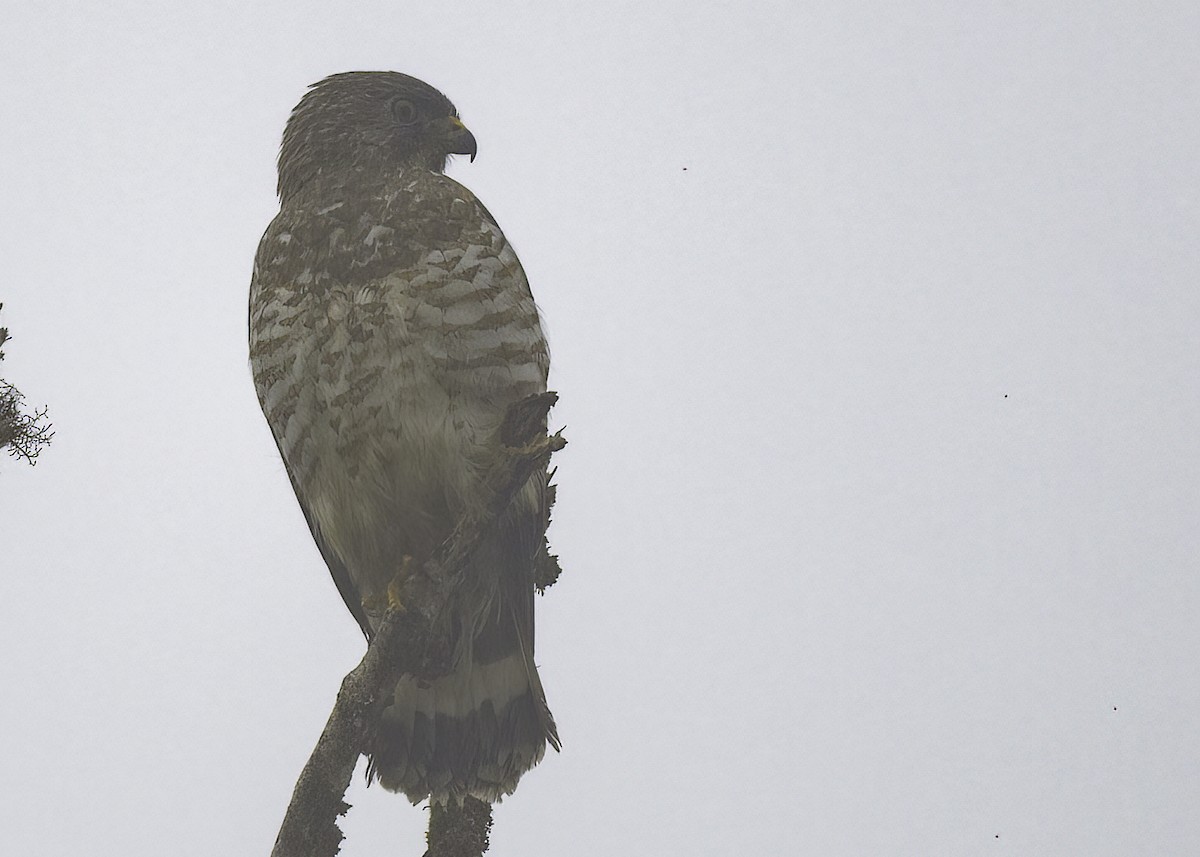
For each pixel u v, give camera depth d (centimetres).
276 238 1080
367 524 1091
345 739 905
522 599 1094
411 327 1027
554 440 975
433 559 977
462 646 1067
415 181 1082
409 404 1033
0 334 905
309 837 884
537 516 1100
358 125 1148
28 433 816
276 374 1068
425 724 1066
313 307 1048
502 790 1065
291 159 1160
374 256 1043
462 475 1034
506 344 1049
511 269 1070
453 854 968
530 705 1084
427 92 1188
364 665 927
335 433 1060
